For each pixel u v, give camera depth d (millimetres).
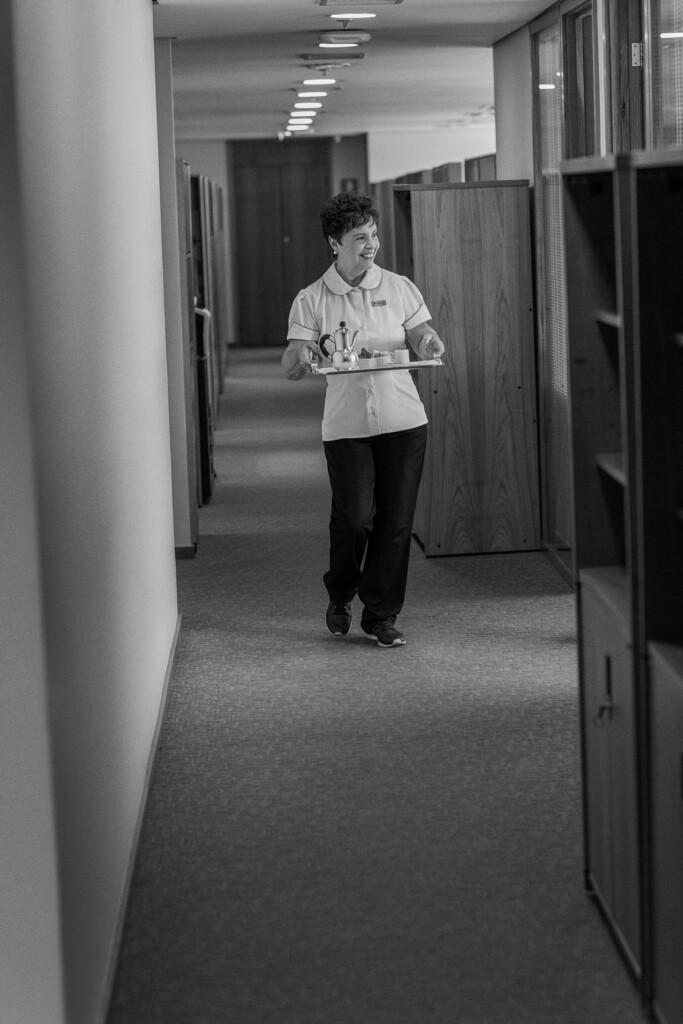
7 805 2260
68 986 2332
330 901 3027
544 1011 2545
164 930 2922
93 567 2828
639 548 2449
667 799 2373
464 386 6543
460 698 4445
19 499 2178
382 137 17281
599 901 2924
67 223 2602
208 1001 2621
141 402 4172
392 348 4879
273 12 6043
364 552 5590
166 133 6531
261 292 19453
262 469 9414
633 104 4941
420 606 5691
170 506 5324
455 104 12383
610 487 2912
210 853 3314
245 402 13305
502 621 5410
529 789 3637
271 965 2750
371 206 4816
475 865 3182
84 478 2719
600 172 2682
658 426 2367
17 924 2287
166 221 6520
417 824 3438
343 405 4801
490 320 6512
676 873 2332
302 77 9148
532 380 6562
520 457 6613
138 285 4246
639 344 2332
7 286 2123
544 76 6391
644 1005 2514
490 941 2816
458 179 9242
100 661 2893
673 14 4516
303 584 6168
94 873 2660
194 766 3920
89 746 2672
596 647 2824
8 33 2070
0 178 2096
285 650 5105
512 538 6672
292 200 19141
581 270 2793
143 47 4875
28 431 2158
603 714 2775
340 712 4352
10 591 2201
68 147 2656
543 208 6371
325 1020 2535
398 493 4906
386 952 2787
